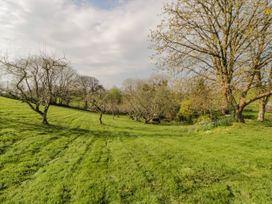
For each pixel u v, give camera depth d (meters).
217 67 22.64
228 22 20.95
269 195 7.91
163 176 10.11
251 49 21.05
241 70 20.34
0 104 40.34
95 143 19.66
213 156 13.16
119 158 13.73
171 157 13.45
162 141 20.78
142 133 29.84
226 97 22.59
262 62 21.03
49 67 27.72
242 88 22.28
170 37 21.50
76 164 12.34
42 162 12.62
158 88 76.31
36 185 9.27
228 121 24.61
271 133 18.66
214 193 8.27
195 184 9.15
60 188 8.93
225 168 10.82
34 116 32.84
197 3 21.12
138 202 7.87
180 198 8.06
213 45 21.92
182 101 69.38
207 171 10.55
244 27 20.84
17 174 10.42
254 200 7.66
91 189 8.83
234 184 8.98
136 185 9.18
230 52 21.23
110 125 41.22
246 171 10.30
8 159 12.52
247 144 15.84
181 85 23.86
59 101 86.50
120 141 21.52
